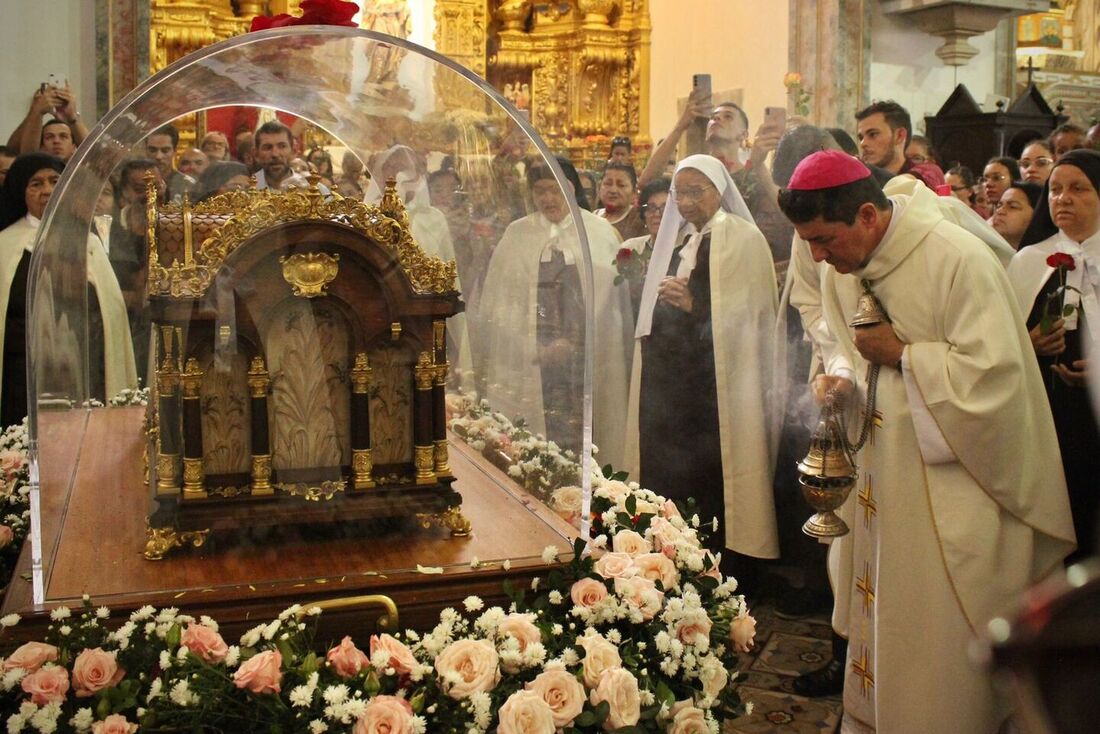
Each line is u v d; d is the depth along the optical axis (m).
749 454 4.31
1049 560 2.98
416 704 1.70
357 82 2.32
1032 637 0.54
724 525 4.38
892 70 8.28
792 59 7.90
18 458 2.69
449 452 2.46
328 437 2.04
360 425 2.04
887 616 2.93
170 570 1.93
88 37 6.89
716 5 8.56
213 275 1.95
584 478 2.10
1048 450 2.92
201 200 2.43
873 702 3.11
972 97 8.32
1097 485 3.38
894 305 2.94
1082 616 0.54
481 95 2.28
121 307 2.39
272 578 1.91
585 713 1.75
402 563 1.99
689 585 2.10
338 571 1.94
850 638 3.19
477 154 2.30
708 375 4.34
